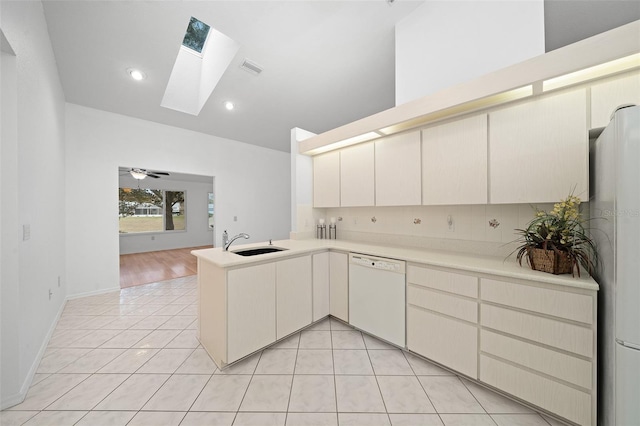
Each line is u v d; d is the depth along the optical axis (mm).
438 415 1409
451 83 2121
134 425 1341
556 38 2451
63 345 2146
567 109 1493
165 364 1881
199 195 8562
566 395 1294
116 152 3717
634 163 958
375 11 2328
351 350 2072
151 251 7492
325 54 2865
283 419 1380
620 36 1200
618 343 1005
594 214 1390
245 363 1895
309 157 3262
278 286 2135
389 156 2422
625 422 982
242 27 2455
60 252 2904
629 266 969
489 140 1799
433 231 2441
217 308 1866
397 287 2037
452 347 1720
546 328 1353
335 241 2990
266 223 5871
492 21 1933
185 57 3730
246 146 5473
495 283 1530
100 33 2432
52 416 1397
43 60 2146
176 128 4375
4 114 1501
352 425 1341
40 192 2029
